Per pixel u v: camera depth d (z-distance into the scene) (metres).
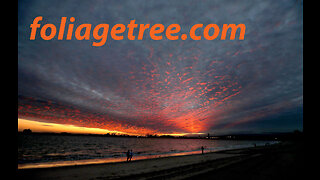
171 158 24.11
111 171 14.12
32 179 11.52
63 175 12.66
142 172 13.30
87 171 14.10
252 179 5.47
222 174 7.76
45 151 45.03
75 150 52.62
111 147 73.62
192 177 8.97
